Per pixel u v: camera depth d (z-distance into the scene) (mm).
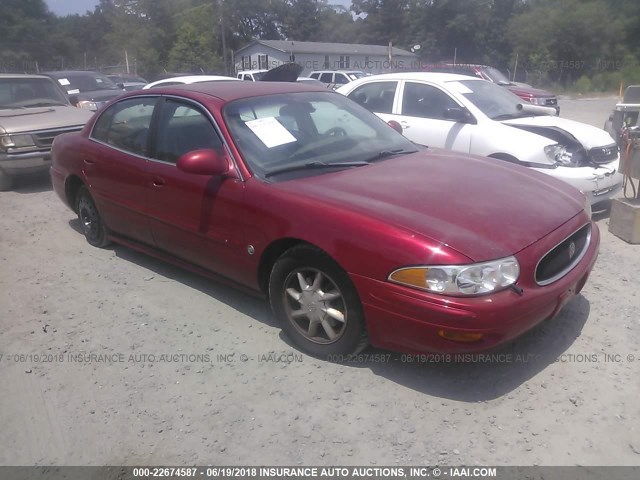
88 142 5207
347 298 3312
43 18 60438
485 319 2900
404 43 57625
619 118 9961
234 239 3814
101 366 3646
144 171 4457
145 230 4621
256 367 3561
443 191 3564
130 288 4727
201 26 50125
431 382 3361
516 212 3379
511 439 2896
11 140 7918
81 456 2914
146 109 4664
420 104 7270
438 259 2947
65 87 15734
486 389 3285
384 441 2910
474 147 6566
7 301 4609
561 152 6277
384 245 3084
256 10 69750
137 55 46594
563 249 3400
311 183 3670
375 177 3797
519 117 7051
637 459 2748
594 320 3992
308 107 4508
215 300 4457
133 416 3176
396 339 3162
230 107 4125
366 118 4820
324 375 3457
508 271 3008
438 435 2939
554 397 3195
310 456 2832
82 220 5727
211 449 2908
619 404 3127
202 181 3977
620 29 44469
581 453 2793
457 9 51500
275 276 3660
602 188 6195
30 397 3387
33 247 5844
